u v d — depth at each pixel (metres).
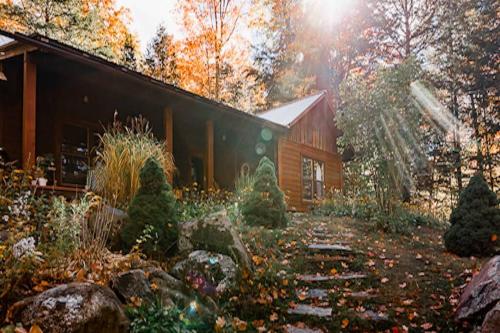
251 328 3.38
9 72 7.06
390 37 18.44
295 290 4.38
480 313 3.41
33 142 5.71
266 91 21.17
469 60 15.73
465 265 5.38
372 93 8.34
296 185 12.35
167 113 8.20
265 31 20.67
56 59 6.19
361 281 4.75
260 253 5.24
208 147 9.45
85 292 2.48
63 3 14.80
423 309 3.95
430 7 17.19
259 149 13.05
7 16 13.97
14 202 3.93
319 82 20.20
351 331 3.59
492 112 15.53
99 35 16.30
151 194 4.57
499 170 15.41
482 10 15.68
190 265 3.99
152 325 2.70
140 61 19.95
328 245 6.06
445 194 15.92
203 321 3.18
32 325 2.24
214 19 18.72
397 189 8.23
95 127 8.59
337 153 15.05
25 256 2.71
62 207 3.83
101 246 3.86
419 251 6.27
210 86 18.83
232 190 11.98
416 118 8.37
